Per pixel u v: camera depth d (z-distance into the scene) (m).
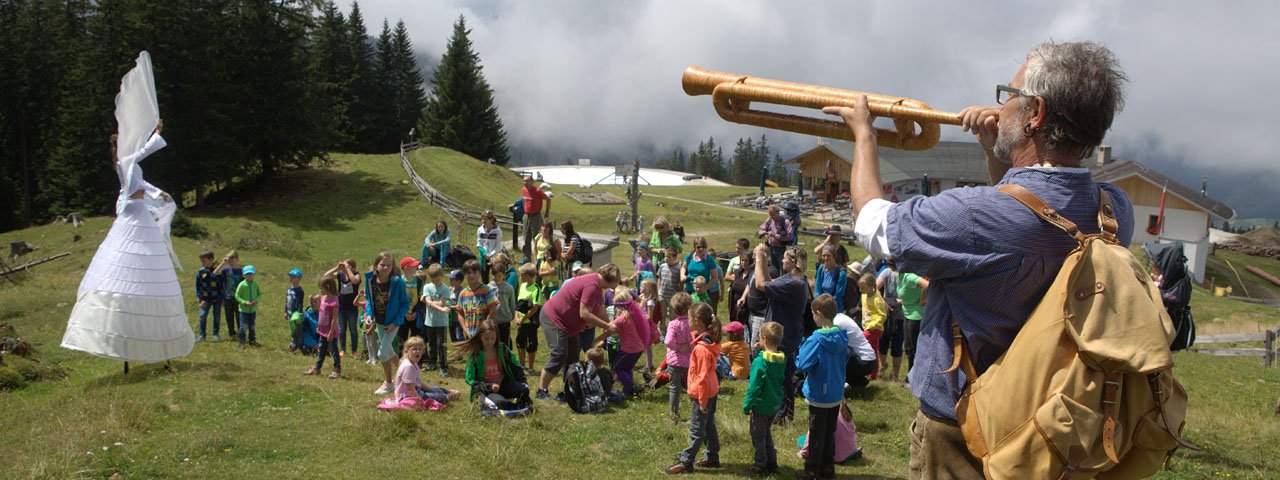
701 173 191.88
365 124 93.81
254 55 50.16
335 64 91.88
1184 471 7.82
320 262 28.88
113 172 49.19
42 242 35.91
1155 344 1.65
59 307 17.02
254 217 44.72
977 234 1.88
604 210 50.66
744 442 8.77
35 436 7.66
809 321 10.32
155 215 10.59
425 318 12.39
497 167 63.66
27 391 9.55
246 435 7.96
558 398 10.42
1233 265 52.00
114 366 11.27
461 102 86.31
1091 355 1.66
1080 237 1.80
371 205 49.00
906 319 11.22
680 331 9.44
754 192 70.38
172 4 46.16
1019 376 1.75
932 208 1.97
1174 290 6.63
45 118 61.66
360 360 13.22
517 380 9.77
